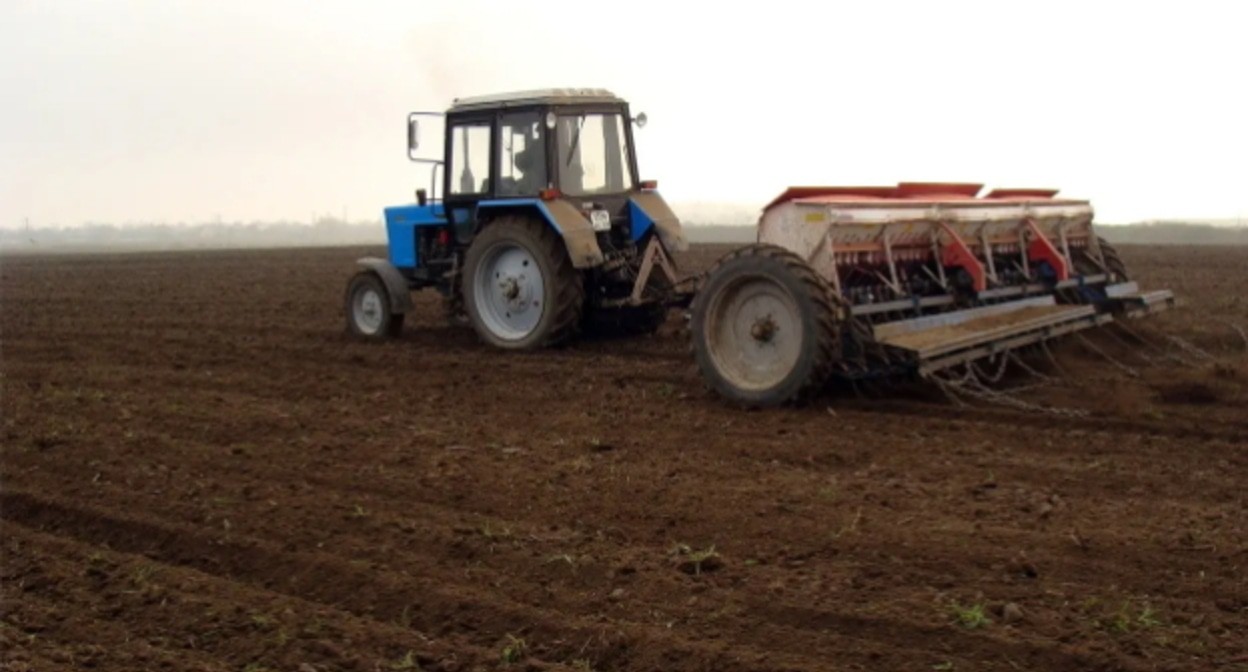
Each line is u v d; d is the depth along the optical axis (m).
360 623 4.85
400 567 5.50
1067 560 5.30
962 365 9.12
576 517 6.18
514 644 4.55
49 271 30.02
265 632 4.78
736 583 5.14
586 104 12.09
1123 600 4.83
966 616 4.62
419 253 13.55
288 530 6.07
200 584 5.37
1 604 5.15
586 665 4.40
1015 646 4.38
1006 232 10.46
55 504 6.64
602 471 7.08
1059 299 10.76
